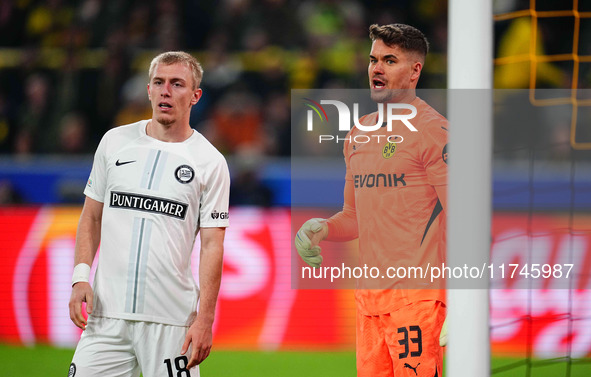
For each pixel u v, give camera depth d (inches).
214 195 485.4
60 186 1002.1
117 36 1272.1
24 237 971.3
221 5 1328.7
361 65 1270.9
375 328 528.4
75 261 489.7
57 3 1318.9
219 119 1224.8
